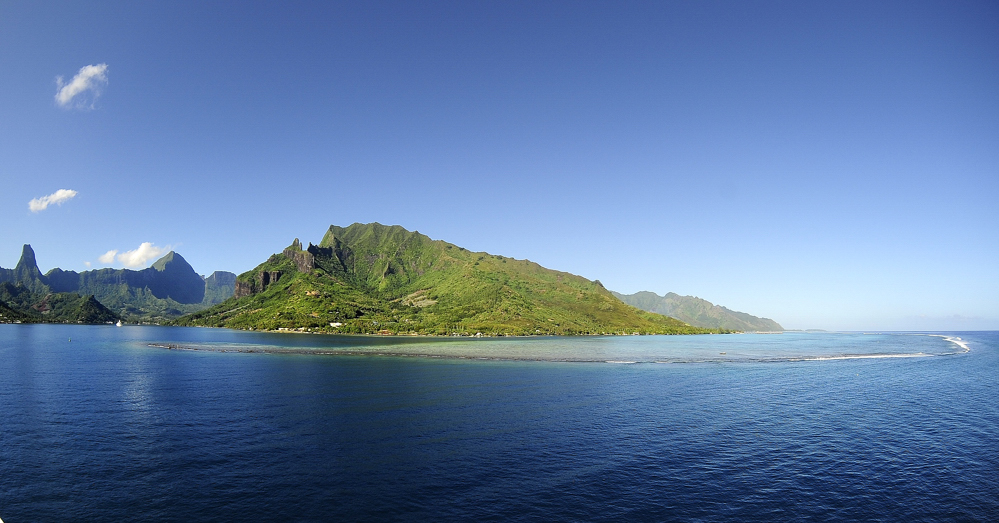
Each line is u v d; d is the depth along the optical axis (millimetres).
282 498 42875
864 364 167750
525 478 48000
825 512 41406
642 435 63312
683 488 46031
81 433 61469
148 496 43000
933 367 157625
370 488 45125
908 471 51000
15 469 48844
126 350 192375
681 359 181625
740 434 64375
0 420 67938
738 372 138000
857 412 79312
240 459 52344
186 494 43438
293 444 57625
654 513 40812
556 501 42906
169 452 54375
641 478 48344
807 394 97812
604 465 51844
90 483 45688
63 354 171250
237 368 131625
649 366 153125
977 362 178125
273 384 101875
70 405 78188
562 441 60156
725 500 43500
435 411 76062
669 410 79250
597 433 64062
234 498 42750
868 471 50875
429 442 59094
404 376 118000
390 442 58812
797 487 46531
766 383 114250
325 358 167250
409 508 41281
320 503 41969
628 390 100000
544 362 161500
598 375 125750
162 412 73375
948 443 61094
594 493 44656
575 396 91312
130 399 83375
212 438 59719
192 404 79438
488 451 55906
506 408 79125
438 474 48688
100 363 141250
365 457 53375
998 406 85938
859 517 40562
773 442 60844
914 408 83312
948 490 46156
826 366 159250
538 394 93125
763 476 49250
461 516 39906
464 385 103688
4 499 42156
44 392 89938
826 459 54469
